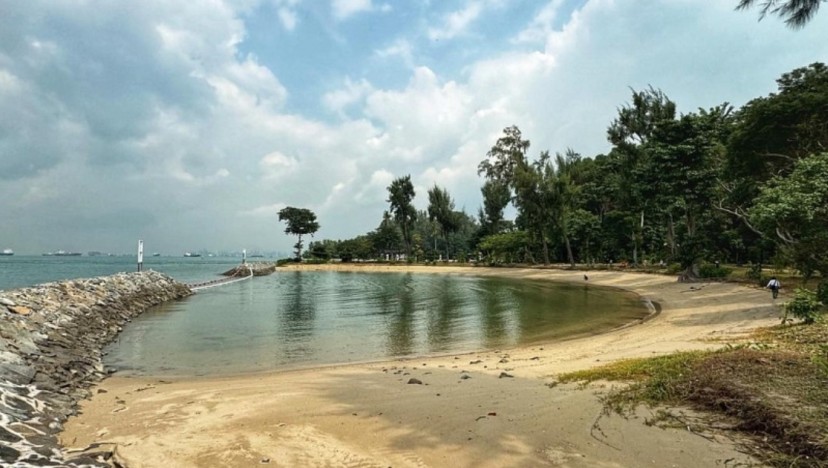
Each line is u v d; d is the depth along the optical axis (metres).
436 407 7.16
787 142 29.30
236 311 26.42
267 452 5.69
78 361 12.37
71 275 55.78
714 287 28.00
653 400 6.47
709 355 8.15
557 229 57.97
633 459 4.88
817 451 4.53
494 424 6.17
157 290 34.31
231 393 8.82
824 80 30.33
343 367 12.23
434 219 95.44
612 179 56.03
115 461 5.52
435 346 15.45
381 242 109.50
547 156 61.44
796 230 16.81
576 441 5.42
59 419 7.32
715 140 35.41
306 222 114.38
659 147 34.34
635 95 44.44
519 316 22.30
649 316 20.62
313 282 56.53
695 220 40.38
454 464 5.11
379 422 6.63
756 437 5.07
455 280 55.69
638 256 54.41
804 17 9.15
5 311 14.97
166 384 10.55
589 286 39.94
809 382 6.00
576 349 13.22
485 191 84.69
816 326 10.96
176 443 6.09
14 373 9.11
